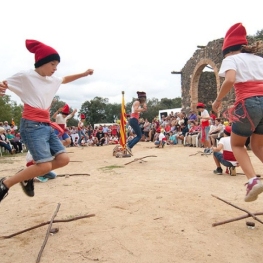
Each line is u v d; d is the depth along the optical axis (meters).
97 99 69.94
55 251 2.91
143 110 9.98
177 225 3.47
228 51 3.44
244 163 3.27
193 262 2.63
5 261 2.76
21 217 4.01
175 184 5.62
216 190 5.12
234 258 2.70
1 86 3.13
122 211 4.02
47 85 3.43
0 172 8.40
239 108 3.19
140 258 2.72
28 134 3.25
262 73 3.23
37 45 3.36
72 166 8.65
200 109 10.70
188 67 26.38
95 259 2.72
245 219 3.66
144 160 9.19
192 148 13.37
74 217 3.79
